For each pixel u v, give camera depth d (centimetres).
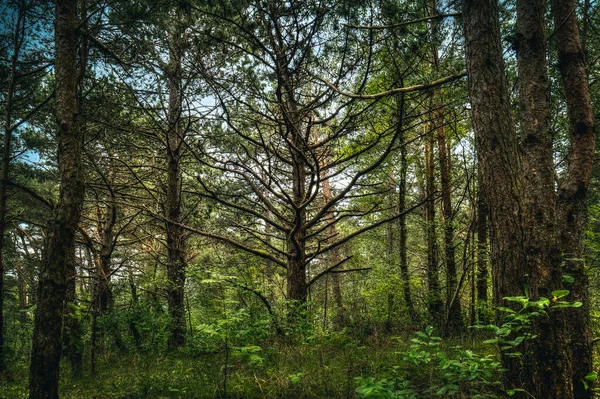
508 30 650
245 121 902
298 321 660
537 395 307
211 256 1526
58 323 448
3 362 717
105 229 1079
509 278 351
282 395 453
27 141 921
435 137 1117
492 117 379
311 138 1325
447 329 834
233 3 589
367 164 1092
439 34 565
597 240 486
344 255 1557
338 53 661
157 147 1108
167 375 576
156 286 1153
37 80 748
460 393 381
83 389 556
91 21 660
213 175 1112
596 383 382
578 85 422
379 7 553
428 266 1116
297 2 612
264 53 723
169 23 628
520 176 371
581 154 414
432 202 1138
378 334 828
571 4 434
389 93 484
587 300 387
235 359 629
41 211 1155
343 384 459
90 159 884
